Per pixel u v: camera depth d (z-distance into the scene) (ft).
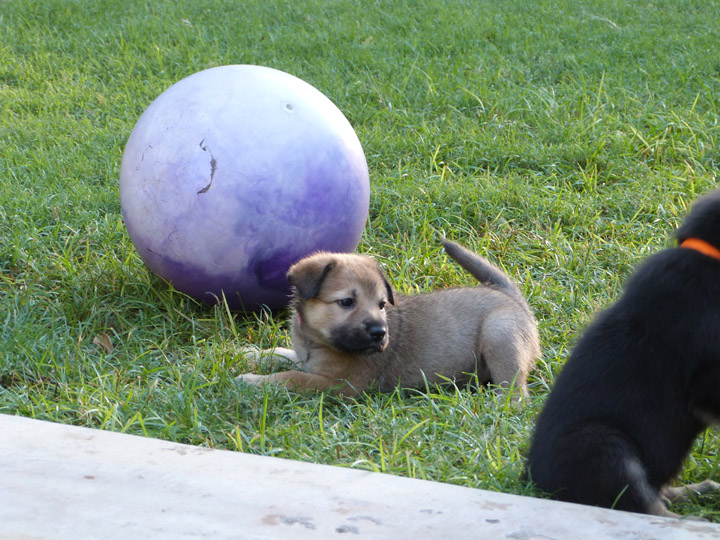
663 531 5.49
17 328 7.65
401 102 10.71
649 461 6.42
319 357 7.51
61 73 11.98
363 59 12.08
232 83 7.93
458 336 7.64
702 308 6.40
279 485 5.94
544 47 12.62
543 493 6.42
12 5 14.69
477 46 12.62
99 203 9.09
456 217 9.07
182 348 7.74
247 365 7.63
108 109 10.77
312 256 7.63
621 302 6.57
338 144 7.97
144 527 5.34
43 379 7.38
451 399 7.26
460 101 10.67
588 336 6.56
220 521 5.45
